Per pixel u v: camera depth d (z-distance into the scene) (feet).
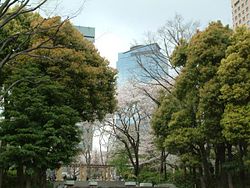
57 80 62.64
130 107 118.11
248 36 63.10
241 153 65.21
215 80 65.62
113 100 74.90
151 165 126.11
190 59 69.87
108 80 72.49
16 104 56.13
